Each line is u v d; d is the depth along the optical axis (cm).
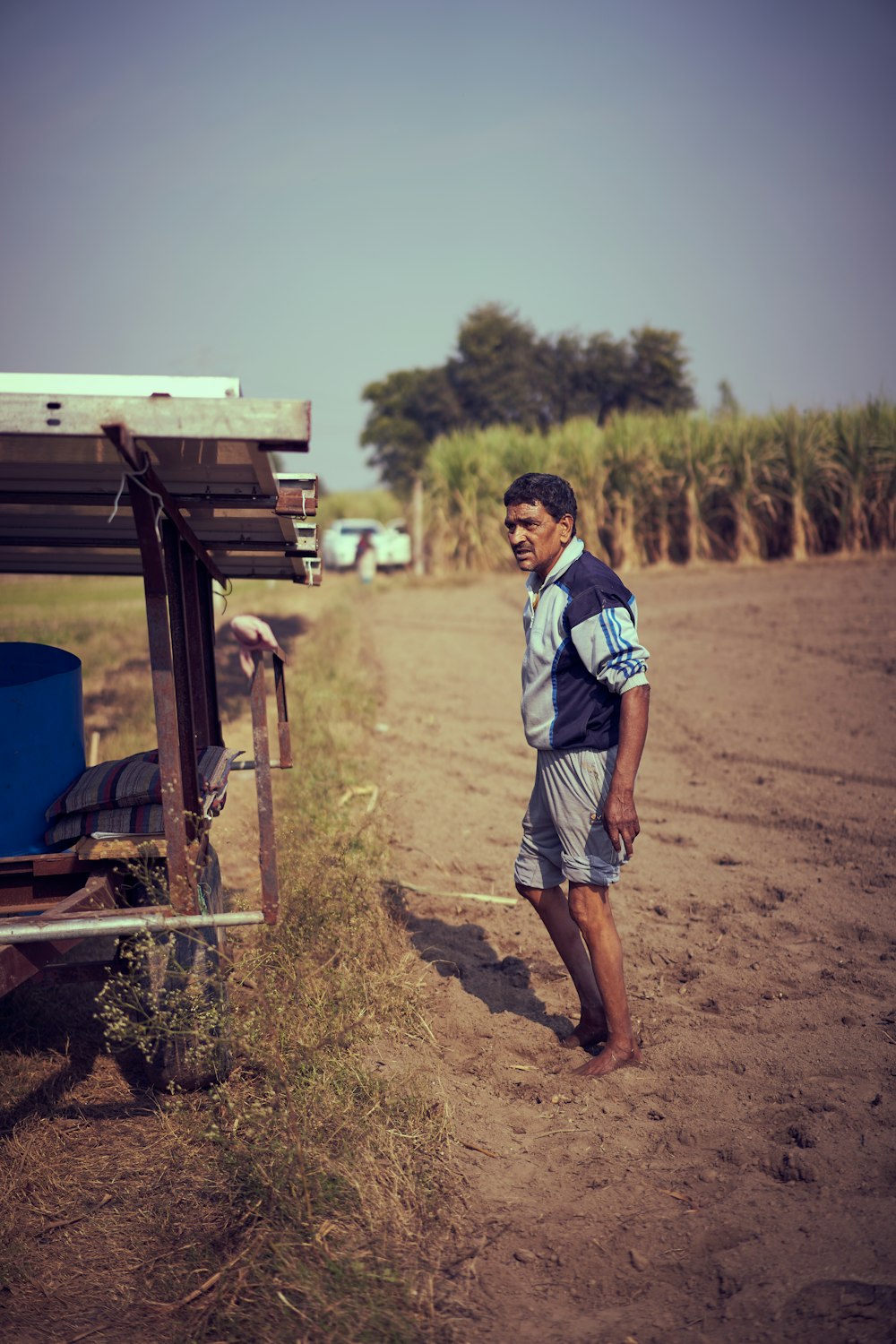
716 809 695
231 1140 305
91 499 303
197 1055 325
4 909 328
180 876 297
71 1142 332
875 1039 379
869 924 493
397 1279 251
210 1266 267
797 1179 294
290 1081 331
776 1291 245
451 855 621
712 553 2323
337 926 458
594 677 344
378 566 2584
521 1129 330
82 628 1496
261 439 236
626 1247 269
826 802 695
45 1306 258
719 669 1161
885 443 2117
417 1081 349
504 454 2452
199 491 306
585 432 2398
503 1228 279
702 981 434
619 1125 328
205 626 453
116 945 328
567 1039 388
